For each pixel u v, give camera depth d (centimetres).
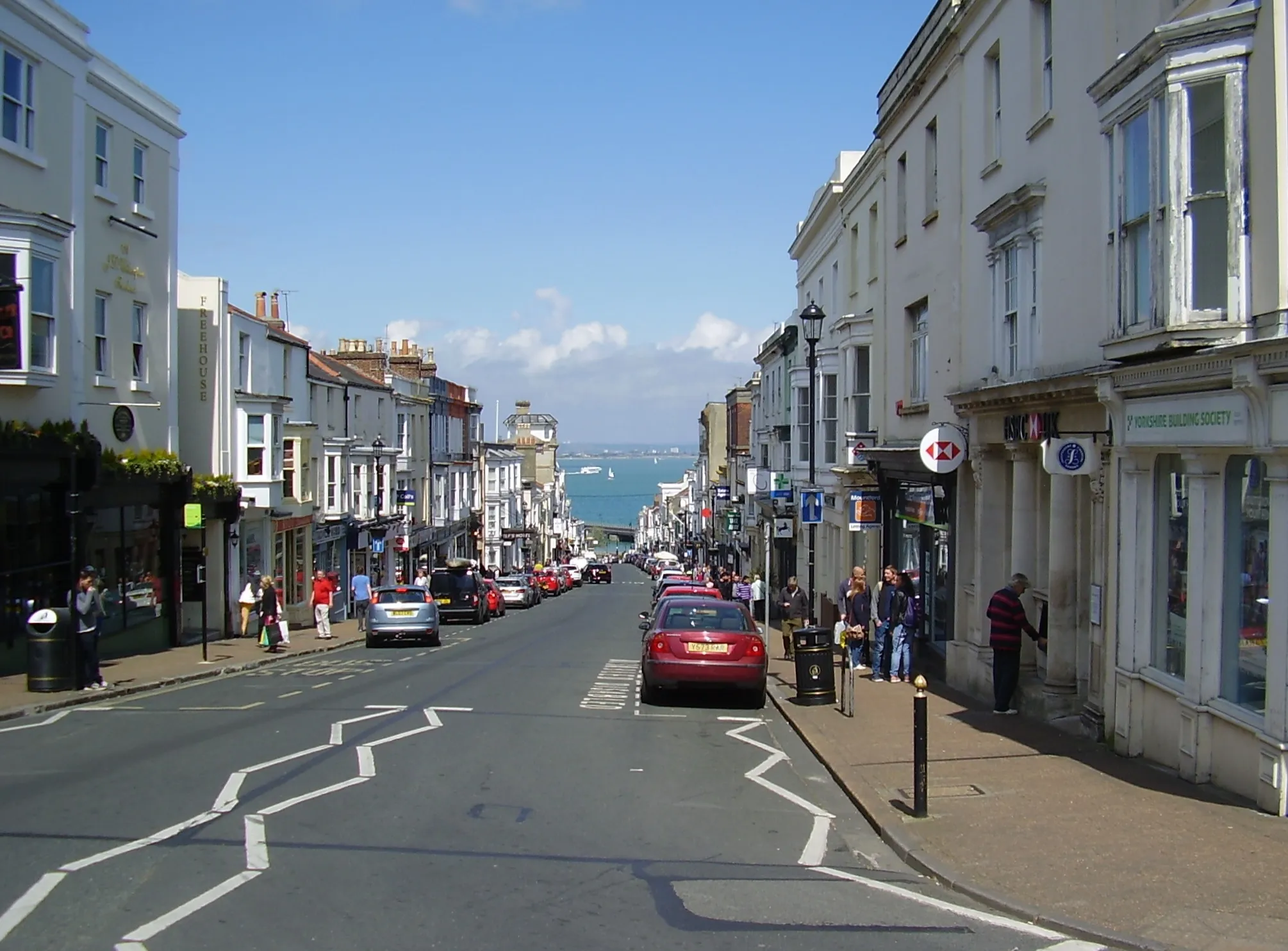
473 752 1276
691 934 691
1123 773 1117
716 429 8069
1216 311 995
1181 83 1007
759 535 5012
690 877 820
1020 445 1583
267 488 3234
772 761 1293
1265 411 917
